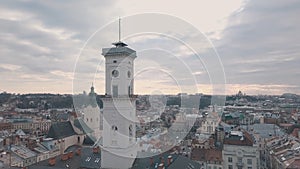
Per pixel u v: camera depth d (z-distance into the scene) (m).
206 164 75.75
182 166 51.22
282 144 86.38
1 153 71.62
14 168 52.97
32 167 52.25
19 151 76.44
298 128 119.19
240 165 75.81
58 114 189.62
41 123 168.88
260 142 94.38
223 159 77.06
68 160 57.47
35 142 89.25
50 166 53.09
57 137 96.69
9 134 116.00
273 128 116.25
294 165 62.16
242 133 89.50
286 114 185.38
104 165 46.03
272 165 81.25
